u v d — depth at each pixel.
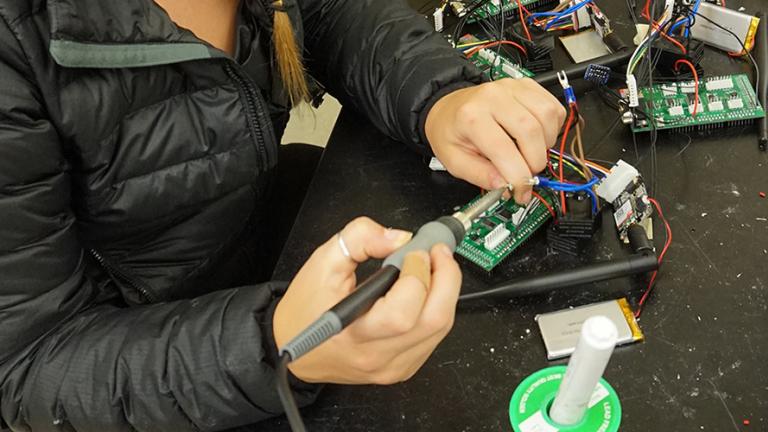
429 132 0.89
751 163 0.85
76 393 0.70
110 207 0.82
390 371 0.60
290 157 1.21
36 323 0.72
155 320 0.72
